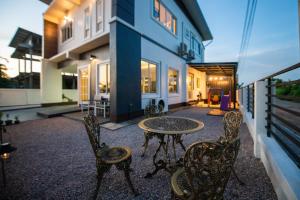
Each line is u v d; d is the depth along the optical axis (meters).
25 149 3.14
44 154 2.90
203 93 13.91
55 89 10.41
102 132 4.32
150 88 7.27
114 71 5.16
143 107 6.64
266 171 2.26
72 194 1.80
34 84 12.45
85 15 7.69
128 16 5.65
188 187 1.34
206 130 4.51
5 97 9.22
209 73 14.47
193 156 1.12
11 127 4.91
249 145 3.31
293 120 4.97
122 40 5.34
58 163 2.54
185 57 10.55
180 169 1.62
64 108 8.38
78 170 2.33
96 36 6.15
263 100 2.71
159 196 1.77
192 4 9.96
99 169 1.75
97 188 1.71
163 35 8.08
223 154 1.09
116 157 1.83
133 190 1.79
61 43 9.74
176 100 9.57
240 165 2.46
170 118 2.90
